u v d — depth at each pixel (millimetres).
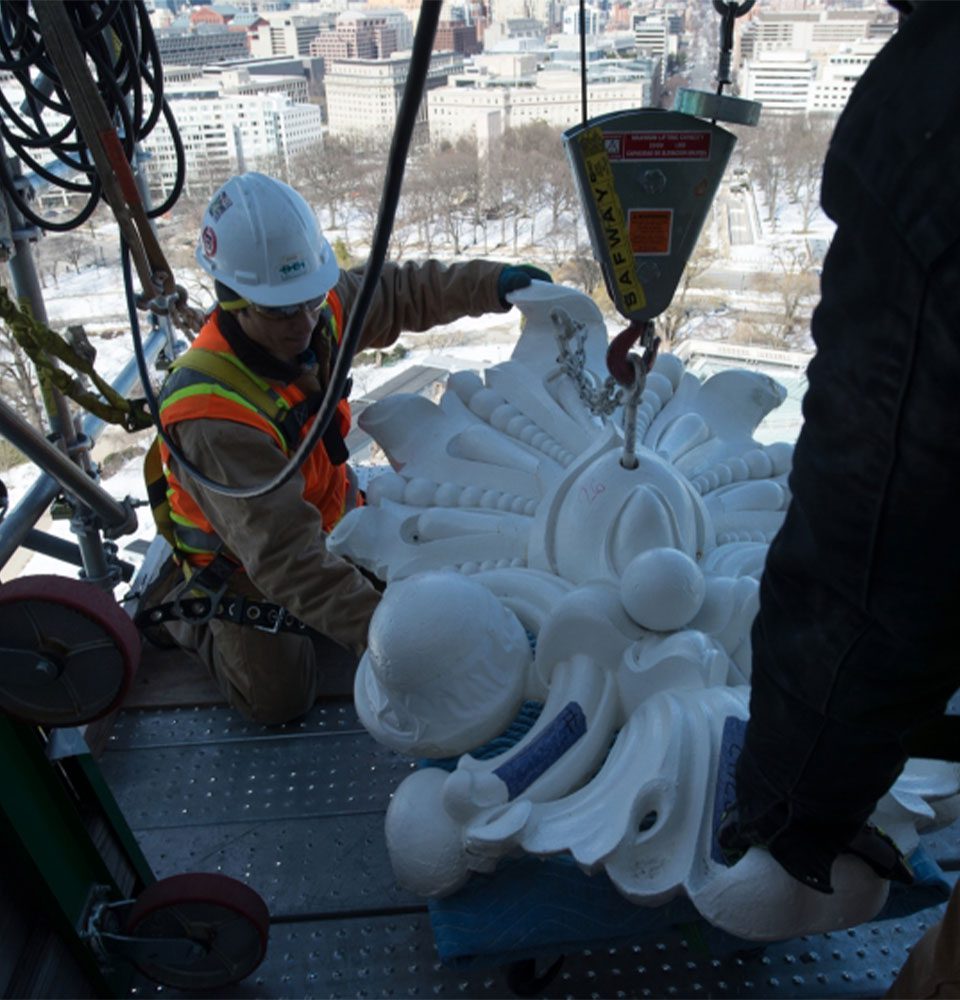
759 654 1086
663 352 2479
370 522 2070
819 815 1150
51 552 2416
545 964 1778
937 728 996
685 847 1433
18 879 1644
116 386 2605
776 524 2131
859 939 1797
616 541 1793
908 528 866
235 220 1977
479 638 1639
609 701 1663
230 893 1664
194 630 2369
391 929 1871
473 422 2307
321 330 2178
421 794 1585
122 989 1823
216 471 1956
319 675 2467
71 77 1774
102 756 2281
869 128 793
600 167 1249
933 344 782
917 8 759
